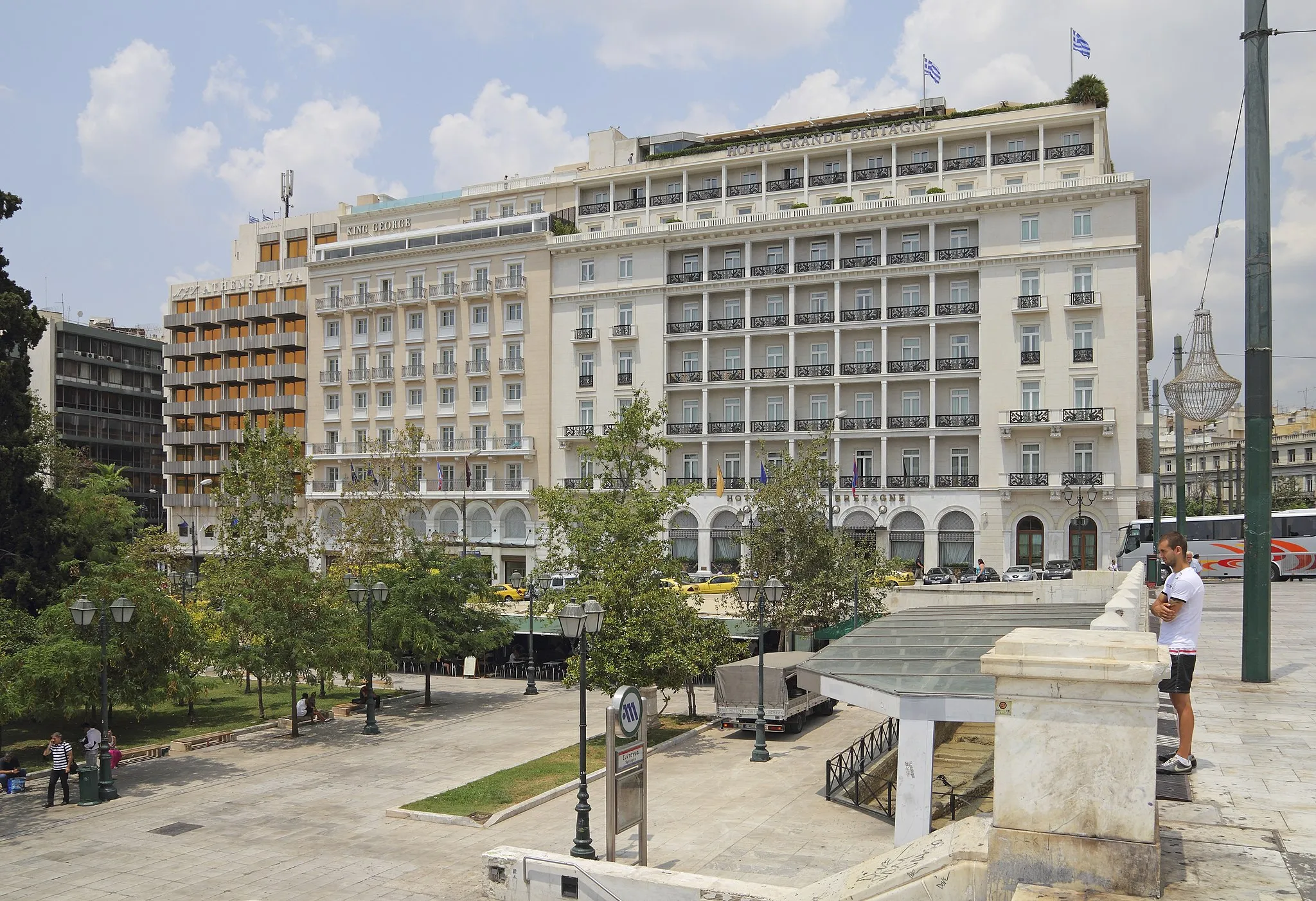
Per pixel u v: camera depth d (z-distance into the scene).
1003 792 5.97
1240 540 52.19
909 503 63.56
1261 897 5.95
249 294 88.31
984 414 61.81
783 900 10.74
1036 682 5.92
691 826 20.78
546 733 33.28
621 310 71.88
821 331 67.06
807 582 41.03
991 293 61.97
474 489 75.50
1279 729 11.34
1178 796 8.34
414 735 33.91
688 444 69.88
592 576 32.31
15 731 35.25
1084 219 60.12
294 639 33.84
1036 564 61.16
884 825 20.58
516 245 74.62
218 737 33.06
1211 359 16.75
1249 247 15.02
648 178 73.81
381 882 18.80
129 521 58.53
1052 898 5.60
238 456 44.12
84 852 21.03
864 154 68.81
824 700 33.75
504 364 74.25
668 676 31.23
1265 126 14.88
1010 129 64.00
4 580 36.34
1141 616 14.38
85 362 93.31
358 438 79.69
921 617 22.03
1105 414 58.53
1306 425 108.75
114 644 30.27
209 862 20.16
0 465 37.03
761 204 70.56
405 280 79.12
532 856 14.11
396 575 42.22
